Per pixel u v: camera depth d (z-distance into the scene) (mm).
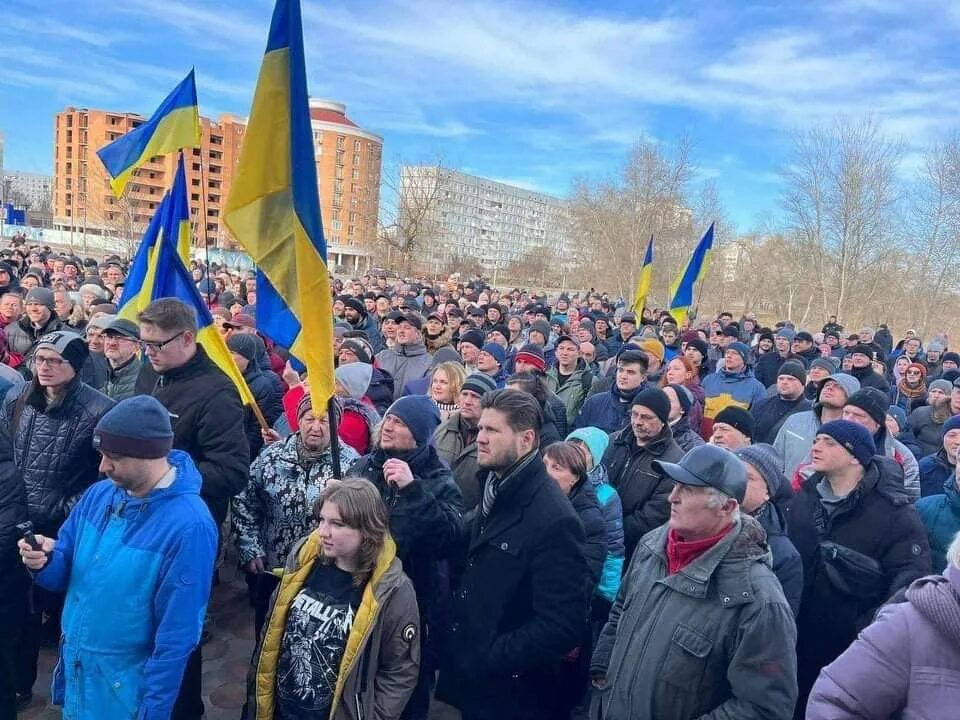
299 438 3799
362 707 2613
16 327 6852
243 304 11008
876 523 3449
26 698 3766
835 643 3459
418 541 3178
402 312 7668
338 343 7145
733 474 2504
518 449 3041
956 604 1717
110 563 2564
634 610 2660
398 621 2676
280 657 2721
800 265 31797
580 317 14742
